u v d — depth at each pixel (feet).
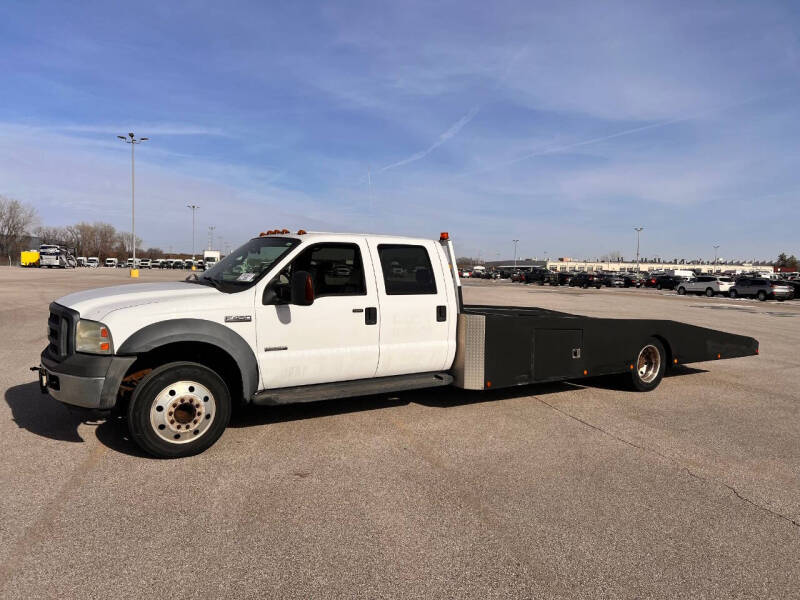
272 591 8.75
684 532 11.19
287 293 15.89
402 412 19.70
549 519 11.59
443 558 9.92
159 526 10.77
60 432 16.30
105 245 479.41
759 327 56.59
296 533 10.66
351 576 9.25
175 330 14.25
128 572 9.16
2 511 11.23
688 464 15.16
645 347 24.14
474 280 260.21
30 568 9.18
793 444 17.15
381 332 17.76
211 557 9.70
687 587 9.24
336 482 13.20
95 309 14.26
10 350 30.40
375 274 17.80
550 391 24.08
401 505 12.05
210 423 14.71
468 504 12.21
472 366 19.43
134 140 159.84
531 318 20.49
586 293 132.57
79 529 10.57
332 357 16.88
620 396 23.48
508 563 9.82
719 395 24.13
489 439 16.88
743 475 14.44
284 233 18.53
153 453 14.14
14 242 327.88
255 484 12.94
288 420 18.28
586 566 9.80
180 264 388.78
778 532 11.30
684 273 169.17
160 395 14.06
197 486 12.71
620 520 11.64
